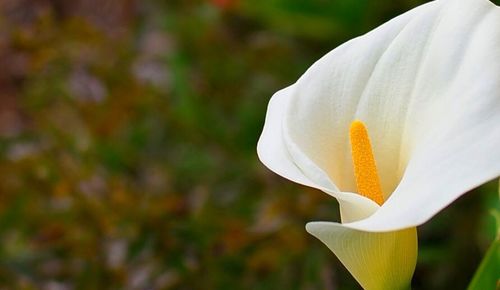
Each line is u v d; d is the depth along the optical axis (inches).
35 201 48.5
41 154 50.0
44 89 58.3
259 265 45.7
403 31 33.3
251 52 61.8
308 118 33.9
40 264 46.6
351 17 60.5
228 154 55.1
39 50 60.8
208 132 56.3
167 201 47.1
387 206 29.1
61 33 62.2
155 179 50.6
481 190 49.4
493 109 29.4
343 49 34.3
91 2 85.0
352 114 33.9
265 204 47.8
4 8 87.3
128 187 49.3
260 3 63.4
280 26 64.1
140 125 55.9
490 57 30.4
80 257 46.3
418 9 33.3
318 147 33.9
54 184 48.8
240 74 60.7
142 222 46.5
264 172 50.5
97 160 52.6
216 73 60.7
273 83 59.2
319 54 63.7
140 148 54.8
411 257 32.1
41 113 56.9
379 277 32.2
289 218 47.2
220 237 46.2
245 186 50.5
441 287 50.4
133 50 63.7
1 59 72.9
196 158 53.0
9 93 72.9
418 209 28.5
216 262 45.9
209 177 51.7
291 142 32.1
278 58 61.4
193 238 46.2
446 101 31.3
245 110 57.1
